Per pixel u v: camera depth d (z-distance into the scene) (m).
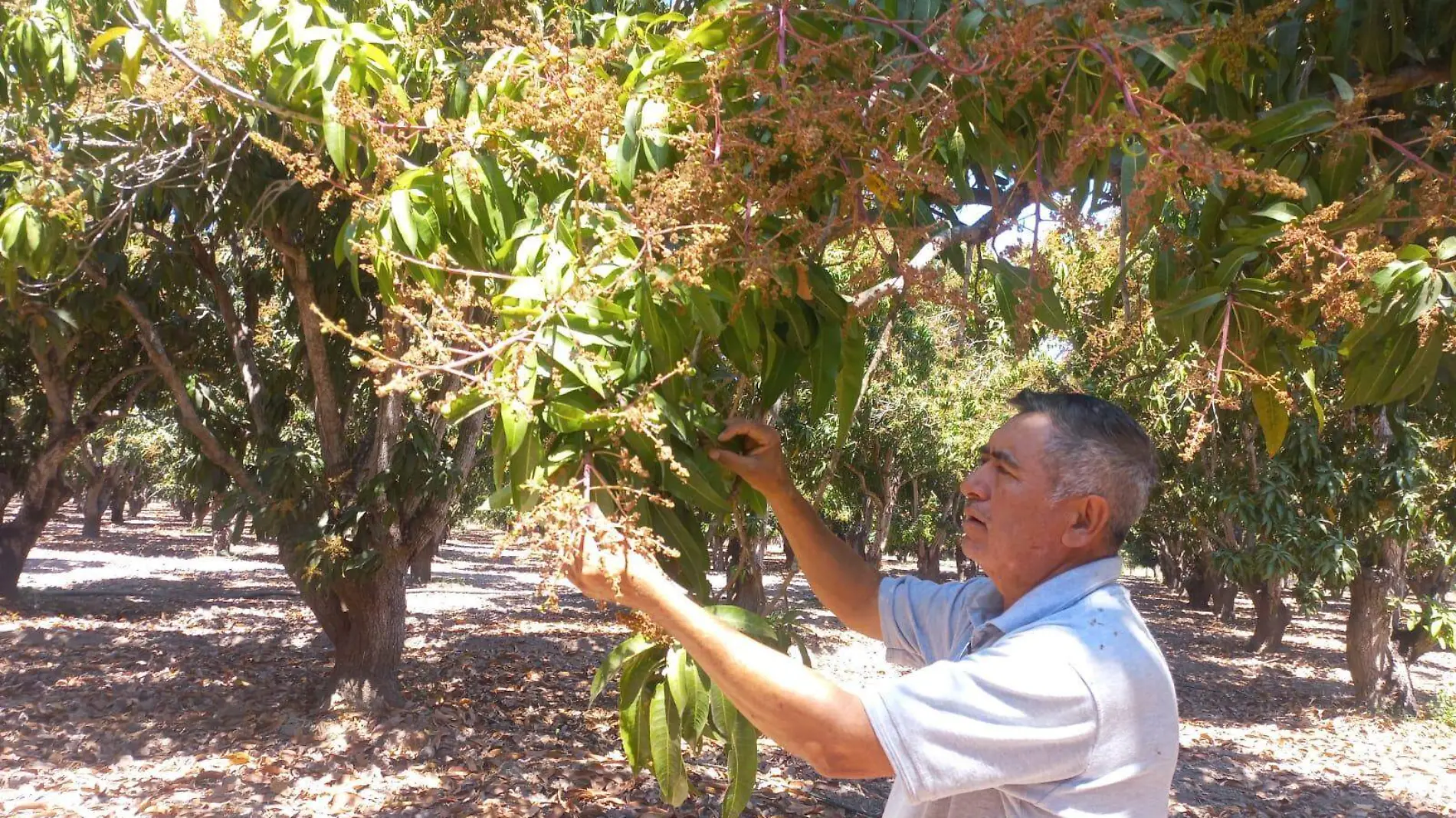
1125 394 8.28
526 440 1.50
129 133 6.47
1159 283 2.18
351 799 6.27
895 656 1.93
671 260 1.51
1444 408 3.06
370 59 2.09
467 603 17.83
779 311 1.91
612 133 1.65
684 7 4.04
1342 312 1.66
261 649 11.38
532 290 1.49
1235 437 12.37
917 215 2.13
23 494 14.72
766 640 1.59
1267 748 9.89
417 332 1.40
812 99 1.53
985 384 15.02
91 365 12.08
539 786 6.68
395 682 8.62
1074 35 1.63
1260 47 1.90
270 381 10.77
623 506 1.48
